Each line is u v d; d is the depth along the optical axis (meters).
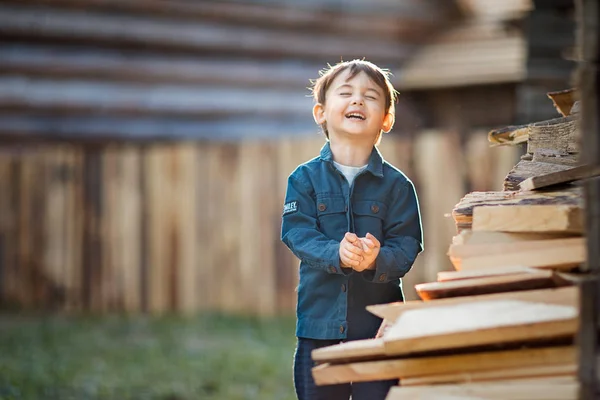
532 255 4.74
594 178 4.44
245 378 12.89
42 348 15.17
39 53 21.52
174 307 19.11
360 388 5.80
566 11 13.34
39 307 19.52
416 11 24.66
